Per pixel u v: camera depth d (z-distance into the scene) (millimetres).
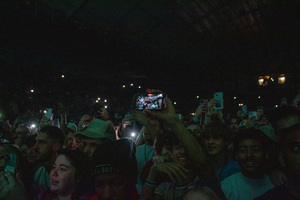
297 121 1987
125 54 15281
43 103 15711
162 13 16672
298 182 1265
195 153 1554
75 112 17062
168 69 20625
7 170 2064
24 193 2064
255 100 26703
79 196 1732
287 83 25969
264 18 21031
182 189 1816
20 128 4176
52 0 11875
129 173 1423
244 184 2139
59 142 2598
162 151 2023
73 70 20391
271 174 2156
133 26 17234
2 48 14547
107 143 1479
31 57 16109
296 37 24094
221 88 29297
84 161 1843
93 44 12398
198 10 17500
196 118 3807
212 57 26234
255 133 2137
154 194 1685
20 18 8453
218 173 2498
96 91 21609
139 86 26469
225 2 17391
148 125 2512
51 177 1795
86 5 13859
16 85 15000
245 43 25266
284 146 1273
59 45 11398
